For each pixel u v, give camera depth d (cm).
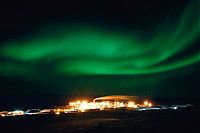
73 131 1869
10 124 2114
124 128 1953
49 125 2072
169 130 1894
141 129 1917
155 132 1842
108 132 1839
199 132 1850
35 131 1877
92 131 1867
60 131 1873
